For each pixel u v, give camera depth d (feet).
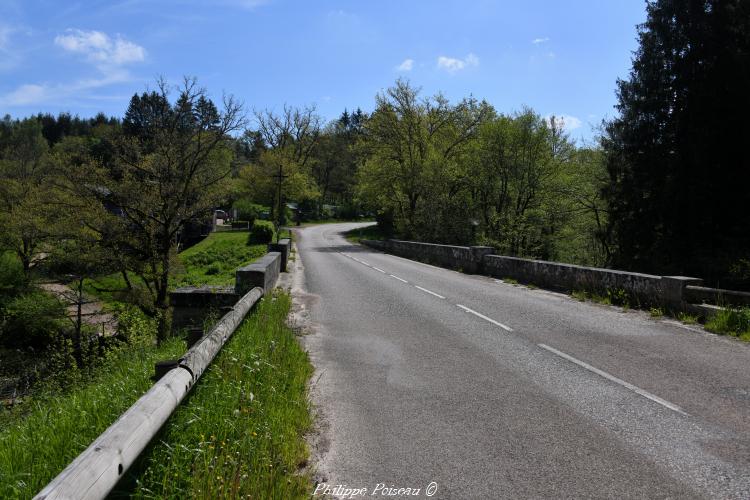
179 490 10.84
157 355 26.11
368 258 102.89
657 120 82.38
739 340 27.89
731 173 72.54
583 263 115.75
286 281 59.16
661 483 12.73
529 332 30.60
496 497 12.22
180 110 79.82
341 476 13.39
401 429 16.39
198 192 79.71
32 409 23.98
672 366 23.00
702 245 74.13
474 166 134.10
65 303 81.92
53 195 78.59
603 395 19.29
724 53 72.43
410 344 28.09
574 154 130.21
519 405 18.35
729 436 15.48
